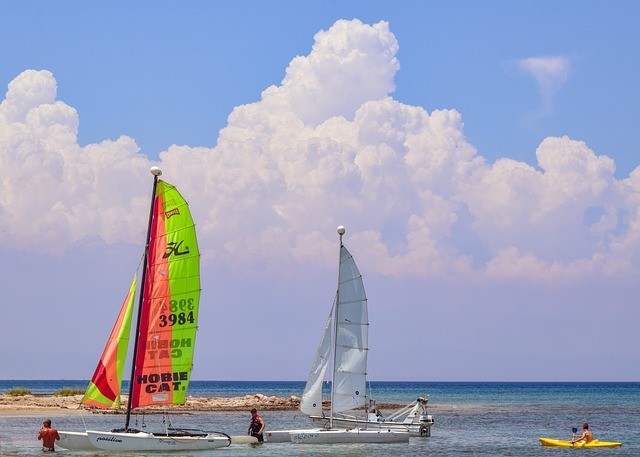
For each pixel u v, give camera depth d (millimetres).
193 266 49406
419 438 67062
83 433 48281
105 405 47812
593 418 103438
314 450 55094
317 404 62656
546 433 76750
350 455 52906
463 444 62969
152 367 48656
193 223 49562
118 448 48188
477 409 131750
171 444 49438
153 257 49062
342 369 61562
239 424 84875
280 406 117938
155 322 48781
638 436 73688
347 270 62156
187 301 49188
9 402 109000
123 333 48062
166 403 48625
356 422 64062
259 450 54250
